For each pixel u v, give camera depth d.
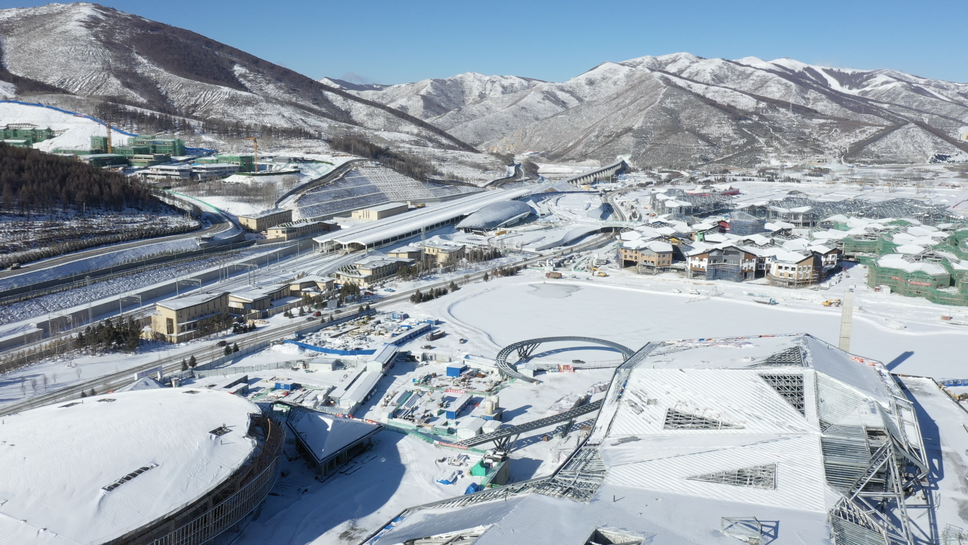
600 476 93.69
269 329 197.12
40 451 93.50
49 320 192.00
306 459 119.50
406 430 129.88
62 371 161.62
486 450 121.81
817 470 91.50
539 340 172.38
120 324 184.00
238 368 162.88
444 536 80.50
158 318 191.62
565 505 84.50
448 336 189.62
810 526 78.56
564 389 152.00
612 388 125.31
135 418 105.38
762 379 114.12
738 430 105.00
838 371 116.62
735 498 85.50
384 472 114.94
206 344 183.75
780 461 93.88
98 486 86.88
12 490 84.75
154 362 168.62
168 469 92.00
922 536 86.50
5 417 107.50
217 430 104.44
